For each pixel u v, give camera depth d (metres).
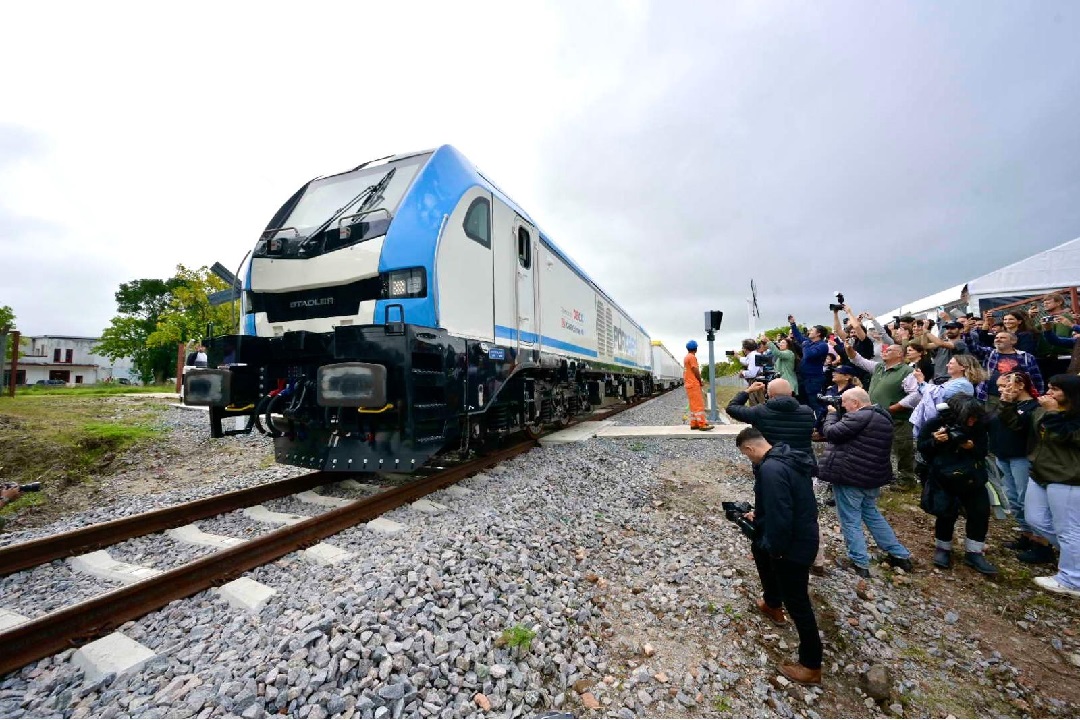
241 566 3.36
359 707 2.12
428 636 2.58
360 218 5.17
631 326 17.80
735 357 12.66
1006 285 10.91
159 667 2.40
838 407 4.80
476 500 4.94
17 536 4.38
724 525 5.11
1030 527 4.68
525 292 7.26
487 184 6.23
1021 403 4.79
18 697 2.20
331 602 2.82
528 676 2.58
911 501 5.89
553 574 3.65
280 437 5.35
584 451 7.58
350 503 4.65
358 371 4.24
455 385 5.07
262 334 5.66
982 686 3.03
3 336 13.62
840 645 3.31
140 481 7.71
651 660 2.97
